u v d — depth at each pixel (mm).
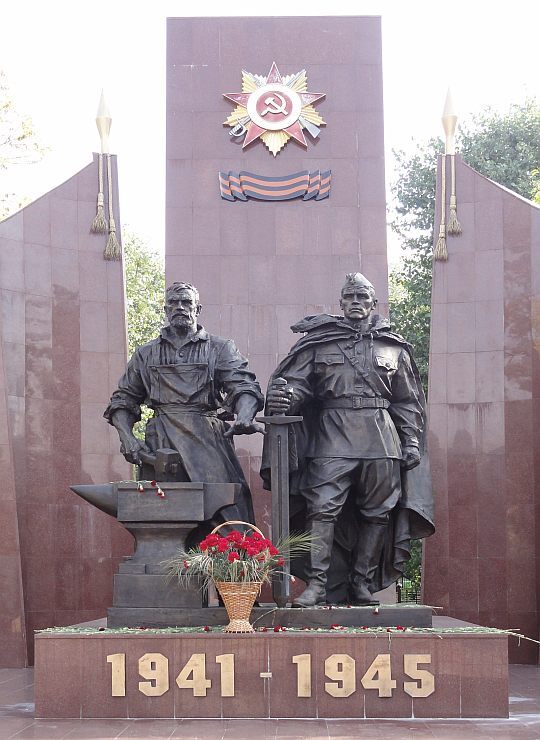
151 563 10719
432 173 27219
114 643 9742
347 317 11641
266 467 11273
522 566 14961
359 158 16016
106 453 15570
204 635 9719
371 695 9633
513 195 15609
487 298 15578
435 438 15516
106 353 15750
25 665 14398
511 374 15320
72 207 15883
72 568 15141
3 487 14703
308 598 10758
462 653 9688
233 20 16281
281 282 15727
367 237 15820
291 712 9617
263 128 16016
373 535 11516
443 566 15258
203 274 15742
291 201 15906
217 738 8594
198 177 15945
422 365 25500
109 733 8875
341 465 11242
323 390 11531
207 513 10867
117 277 15938
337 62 16219
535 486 15031
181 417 11508
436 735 8711
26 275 15383
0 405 14828
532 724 9266
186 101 16109
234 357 11797
